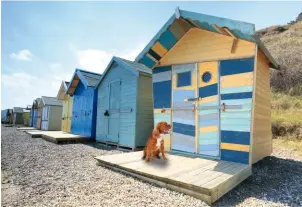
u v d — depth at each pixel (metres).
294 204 3.48
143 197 3.60
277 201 3.60
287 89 16.42
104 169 5.48
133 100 8.54
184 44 6.50
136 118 8.30
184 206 3.27
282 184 4.48
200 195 3.51
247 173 4.73
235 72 5.39
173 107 6.60
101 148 9.26
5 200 3.50
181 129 6.35
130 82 8.86
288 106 13.62
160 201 3.44
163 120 6.82
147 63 7.01
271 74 18.20
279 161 6.44
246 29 4.55
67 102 15.88
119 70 9.64
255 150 5.69
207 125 5.79
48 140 11.95
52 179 4.67
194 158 5.68
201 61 6.06
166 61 6.91
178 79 6.58
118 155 6.32
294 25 34.50
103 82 10.86
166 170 4.54
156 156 5.75
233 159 5.25
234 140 5.27
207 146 5.74
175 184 3.87
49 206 3.27
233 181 4.08
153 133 5.48
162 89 6.95
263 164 5.92
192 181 3.72
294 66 17.66
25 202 3.43
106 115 10.17
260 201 3.58
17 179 4.68
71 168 5.64
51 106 19.14
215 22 4.95
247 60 5.21
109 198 3.58
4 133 16.33
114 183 4.34
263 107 6.40
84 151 8.41
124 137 8.81
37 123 22.38
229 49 5.55
